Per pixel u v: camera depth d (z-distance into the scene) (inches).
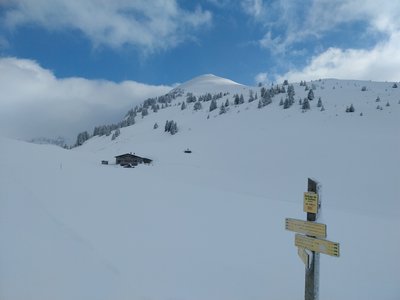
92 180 927.7
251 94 7770.7
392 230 674.8
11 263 257.3
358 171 2632.9
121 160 3257.9
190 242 427.2
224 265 352.8
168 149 4259.4
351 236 592.7
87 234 374.9
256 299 276.5
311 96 6520.7
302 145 3713.1
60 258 283.1
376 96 6437.0
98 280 252.4
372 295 327.3
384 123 4562.0
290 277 345.7
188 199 828.0
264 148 3823.8
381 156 2938.0
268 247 453.4
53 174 938.1
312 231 225.5
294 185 2389.3
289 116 5472.4
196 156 3814.0
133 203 657.0
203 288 279.3
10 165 1014.4
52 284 236.4
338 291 327.6
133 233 425.4
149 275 283.1
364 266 419.8
